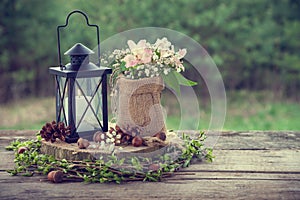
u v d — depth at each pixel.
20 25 6.00
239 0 5.92
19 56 6.09
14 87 5.91
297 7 6.02
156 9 5.85
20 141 1.95
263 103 5.57
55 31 5.98
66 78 1.57
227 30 5.86
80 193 1.37
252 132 2.08
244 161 1.65
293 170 1.56
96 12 5.80
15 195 1.36
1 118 5.05
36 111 5.32
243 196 1.34
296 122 4.81
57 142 1.63
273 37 5.96
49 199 1.33
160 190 1.39
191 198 1.33
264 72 5.95
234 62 6.02
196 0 5.82
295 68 5.82
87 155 1.52
